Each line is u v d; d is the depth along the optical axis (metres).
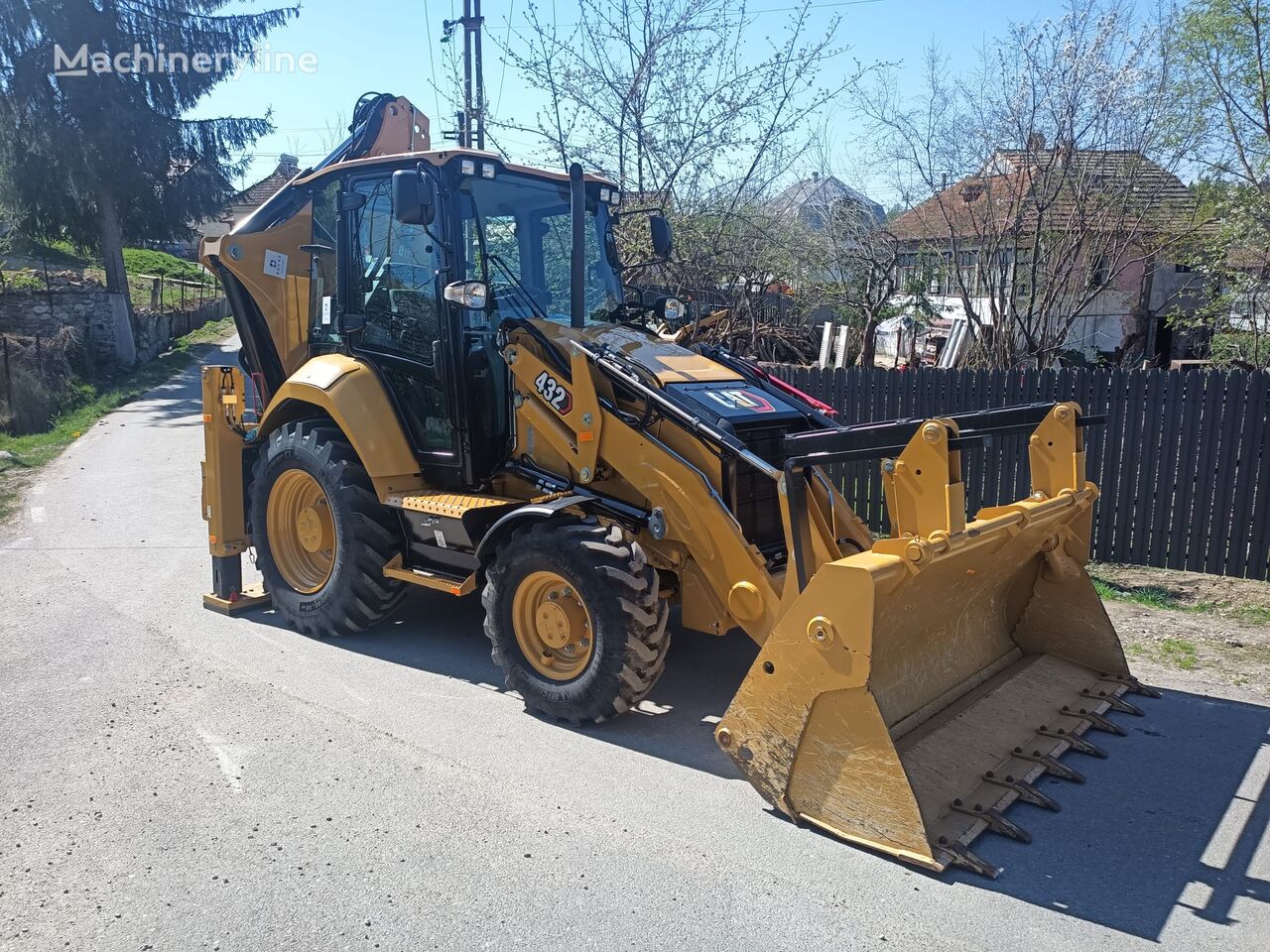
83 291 20.66
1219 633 5.91
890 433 3.77
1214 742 4.37
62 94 20.17
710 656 5.48
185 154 22.06
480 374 5.19
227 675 5.09
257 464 5.93
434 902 3.13
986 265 11.63
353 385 5.46
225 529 6.15
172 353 24.17
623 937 2.96
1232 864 3.39
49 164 20.12
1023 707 4.43
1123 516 7.38
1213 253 10.64
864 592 3.33
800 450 3.86
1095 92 10.46
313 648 5.56
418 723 4.53
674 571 4.56
